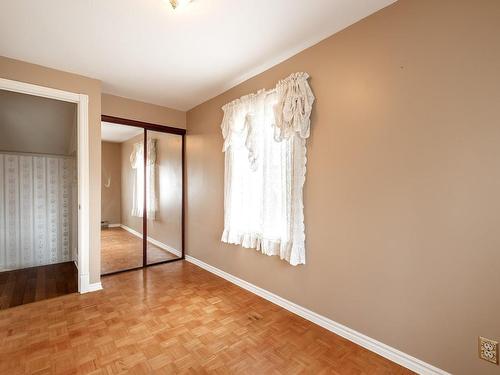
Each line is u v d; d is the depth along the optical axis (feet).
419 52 5.18
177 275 10.76
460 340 4.70
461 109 4.68
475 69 4.53
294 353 5.80
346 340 6.30
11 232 11.37
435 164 4.98
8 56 7.68
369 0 5.50
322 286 6.90
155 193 12.50
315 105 7.05
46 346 5.90
